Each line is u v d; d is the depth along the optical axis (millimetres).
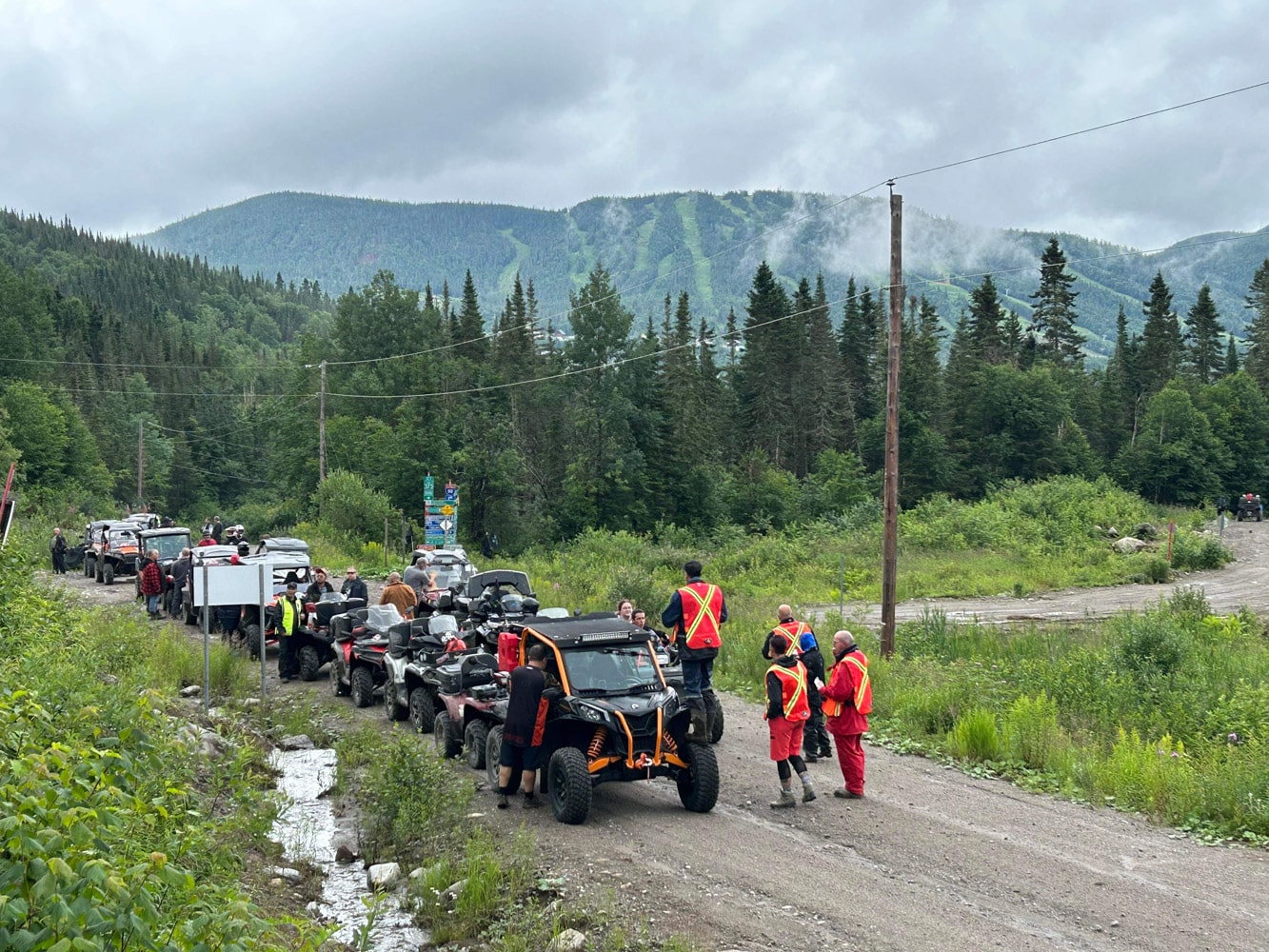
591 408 69250
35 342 111250
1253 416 99688
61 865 3771
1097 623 25188
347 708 17000
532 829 10328
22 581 15523
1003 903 8297
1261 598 33406
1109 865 9281
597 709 10734
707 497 72000
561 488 69812
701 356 96875
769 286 97375
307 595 21188
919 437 81750
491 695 12398
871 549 45656
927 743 14258
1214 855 9633
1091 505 60031
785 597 32375
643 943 7469
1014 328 113375
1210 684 16391
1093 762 12344
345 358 80438
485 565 41469
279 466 77688
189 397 149000
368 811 10516
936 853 9609
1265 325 115562
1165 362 106250
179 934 4410
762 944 7465
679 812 11062
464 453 62469
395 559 45719
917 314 116562
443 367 75625
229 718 14742
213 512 120812
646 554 44344
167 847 5969
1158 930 7738
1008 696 15969
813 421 93625
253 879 8492
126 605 28375
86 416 115062
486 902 8250
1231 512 82375
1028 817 10867
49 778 4590
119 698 9523
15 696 6168
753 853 9602
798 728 11367
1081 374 107188
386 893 8688
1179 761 12000
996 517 52969
